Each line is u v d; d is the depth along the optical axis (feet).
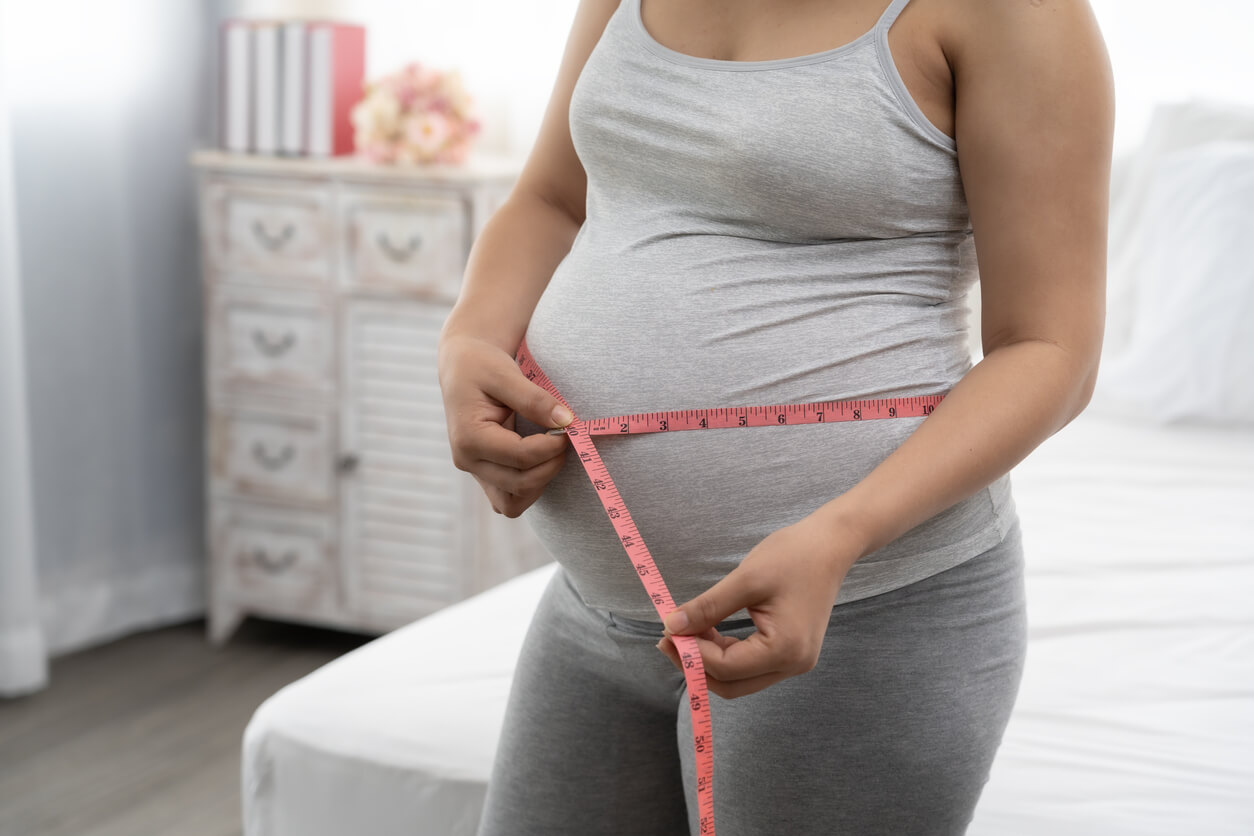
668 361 3.05
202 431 11.10
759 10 3.09
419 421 9.23
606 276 3.22
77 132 9.87
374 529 9.55
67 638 10.14
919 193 2.93
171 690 9.45
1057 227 2.77
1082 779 4.05
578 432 3.09
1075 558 5.82
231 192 9.43
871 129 2.87
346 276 9.20
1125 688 4.64
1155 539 6.08
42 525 9.94
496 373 3.21
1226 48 8.55
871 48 2.89
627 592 3.20
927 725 2.90
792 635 2.49
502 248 3.71
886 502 2.64
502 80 10.03
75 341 10.05
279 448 9.71
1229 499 6.68
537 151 3.86
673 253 3.13
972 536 3.01
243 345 9.64
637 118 3.16
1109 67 2.82
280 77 9.53
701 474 2.99
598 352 3.16
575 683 3.49
